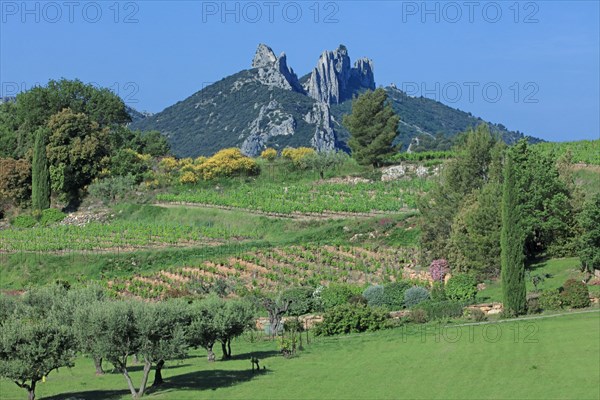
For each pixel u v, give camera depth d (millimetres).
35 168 122188
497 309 66062
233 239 102250
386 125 125500
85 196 124562
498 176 82688
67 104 140250
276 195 114250
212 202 114562
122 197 121188
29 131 136125
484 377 48469
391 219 95875
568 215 79500
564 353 51312
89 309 50625
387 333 63188
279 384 50719
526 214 79188
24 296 62469
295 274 86000
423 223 84688
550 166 81562
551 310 64000
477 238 76375
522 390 45594
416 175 117375
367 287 76500
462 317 65562
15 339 47906
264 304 68250
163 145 151000
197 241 102000
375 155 124875
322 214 106000
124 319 49312
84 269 96500
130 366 59969
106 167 127562
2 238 108688
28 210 124000
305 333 66875
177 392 50094
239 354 61469
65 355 49250
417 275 82312
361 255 89000
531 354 51969
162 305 51875
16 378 47906
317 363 55594
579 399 43406
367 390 48125
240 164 126500
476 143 85938
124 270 94750
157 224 109562
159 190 122562
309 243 93562
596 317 59656
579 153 110875
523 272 63969
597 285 68938
